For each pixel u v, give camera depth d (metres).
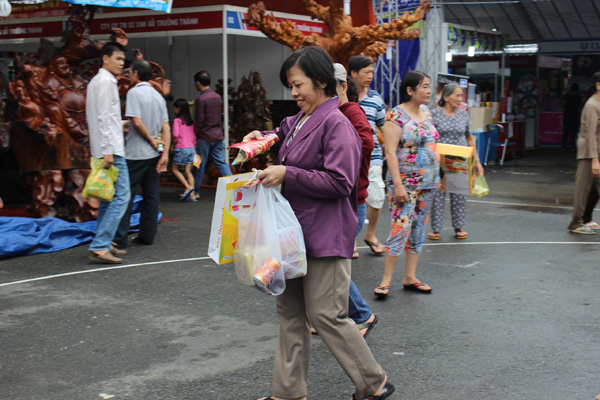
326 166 3.10
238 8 10.57
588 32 18.17
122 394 3.64
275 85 12.52
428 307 5.16
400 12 13.19
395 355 4.19
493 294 5.51
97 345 4.36
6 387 3.72
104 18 11.52
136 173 6.93
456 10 17.61
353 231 3.27
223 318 4.89
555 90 19.97
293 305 3.34
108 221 6.43
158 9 7.97
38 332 4.59
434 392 3.65
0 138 7.78
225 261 3.13
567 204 10.24
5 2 7.78
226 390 3.69
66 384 3.76
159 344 4.38
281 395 3.33
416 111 5.29
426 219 5.49
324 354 4.24
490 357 4.16
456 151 6.05
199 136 10.20
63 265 6.39
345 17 10.05
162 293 5.50
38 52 8.13
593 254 6.93
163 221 8.69
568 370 3.96
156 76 9.21
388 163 5.20
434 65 13.25
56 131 7.70
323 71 3.15
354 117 4.65
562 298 5.40
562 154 18.14
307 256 3.21
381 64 13.09
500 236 7.87
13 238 6.68
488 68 16.30
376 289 5.36
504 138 16.08
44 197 7.86
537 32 18.64
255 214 3.08
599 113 7.64
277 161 3.64
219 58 12.60
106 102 6.12
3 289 5.60
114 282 5.82
